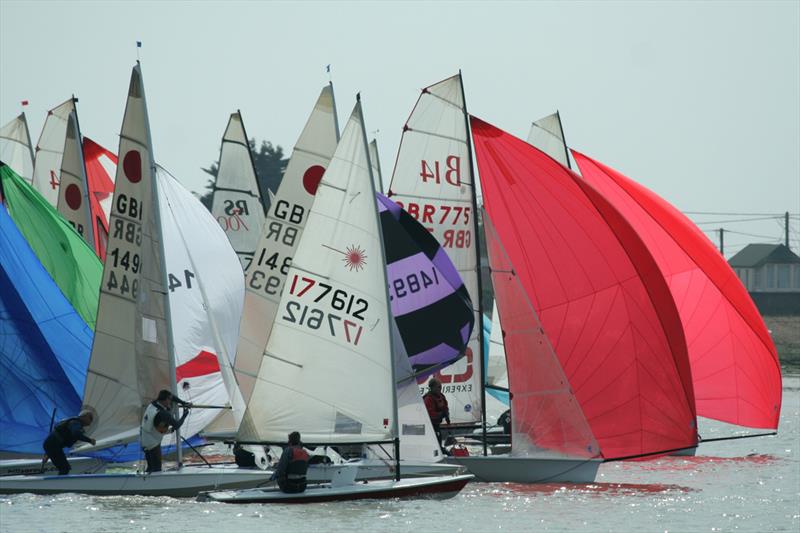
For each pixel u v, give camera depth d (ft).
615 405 328.08
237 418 328.29
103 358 297.74
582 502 291.58
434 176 352.69
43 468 293.23
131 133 298.15
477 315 346.95
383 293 281.13
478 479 316.19
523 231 336.29
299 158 353.72
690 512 282.56
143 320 293.84
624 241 327.88
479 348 344.28
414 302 332.60
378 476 298.35
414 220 333.01
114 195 300.20
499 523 261.24
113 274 298.76
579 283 330.95
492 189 339.36
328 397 280.92
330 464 290.15
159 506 269.85
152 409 285.23
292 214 353.31
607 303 328.70
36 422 306.55
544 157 333.01
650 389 326.24
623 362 327.67
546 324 333.42
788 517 277.64
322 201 283.38
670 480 339.36
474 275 350.43
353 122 284.20
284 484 272.51
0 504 270.46
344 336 281.33
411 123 353.72
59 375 309.22
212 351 343.87
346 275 281.95
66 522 252.42
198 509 266.57
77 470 303.68
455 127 352.69
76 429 288.30
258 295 351.05
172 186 349.61
